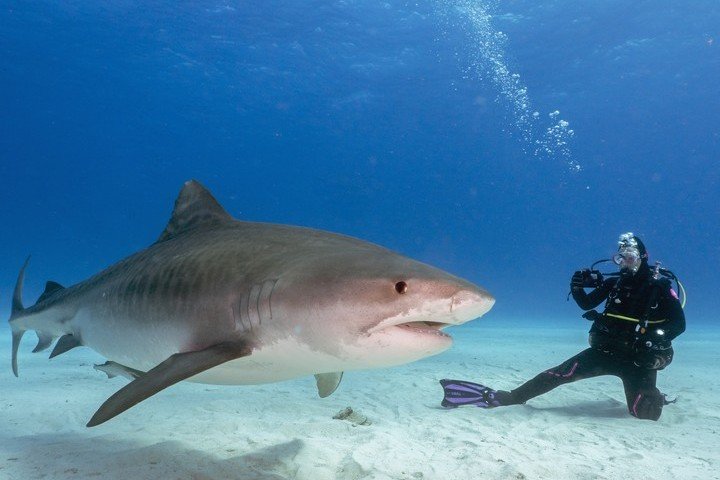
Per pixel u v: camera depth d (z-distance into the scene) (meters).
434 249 108.94
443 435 4.58
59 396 6.10
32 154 84.88
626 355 5.73
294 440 4.05
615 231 120.19
